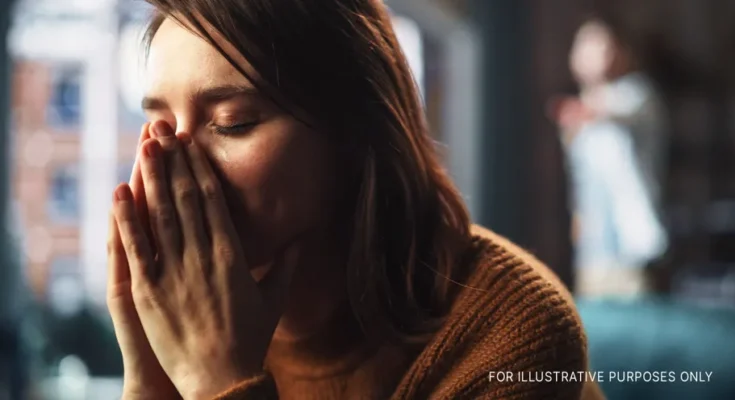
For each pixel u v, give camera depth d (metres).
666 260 2.30
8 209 1.67
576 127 2.31
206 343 0.55
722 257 2.37
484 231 0.67
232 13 0.53
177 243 0.55
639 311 1.40
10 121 1.67
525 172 2.35
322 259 0.60
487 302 0.59
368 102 0.57
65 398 1.58
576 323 0.60
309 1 0.55
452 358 0.58
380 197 0.60
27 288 1.74
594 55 2.30
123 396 0.59
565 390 0.57
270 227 0.56
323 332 0.62
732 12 2.51
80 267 1.86
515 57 2.34
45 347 1.66
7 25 1.66
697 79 2.47
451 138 2.33
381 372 0.62
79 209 1.85
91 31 1.79
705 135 2.49
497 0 2.32
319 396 0.64
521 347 0.57
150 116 0.59
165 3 0.55
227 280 0.55
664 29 2.44
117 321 0.58
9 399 1.43
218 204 0.55
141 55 0.60
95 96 1.82
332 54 0.55
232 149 0.55
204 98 0.55
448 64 2.31
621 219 2.30
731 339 1.29
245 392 0.53
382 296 0.60
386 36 0.61
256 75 0.54
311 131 0.56
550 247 2.35
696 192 2.44
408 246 0.60
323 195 0.58
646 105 2.31
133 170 0.57
